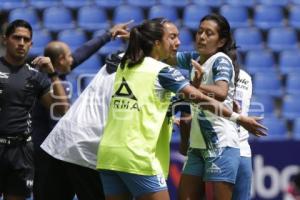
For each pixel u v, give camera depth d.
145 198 17.22
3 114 20.70
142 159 17.02
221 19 18.80
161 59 18.22
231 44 19.06
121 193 17.94
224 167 18.59
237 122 17.19
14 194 21.28
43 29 47.28
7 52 21.00
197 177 19.25
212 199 18.77
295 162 30.83
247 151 19.80
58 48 23.77
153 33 17.64
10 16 47.94
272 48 47.44
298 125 40.72
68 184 21.28
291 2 50.47
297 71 45.75
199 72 17.25
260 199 30.72
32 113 22.61
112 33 24.47
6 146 20.86
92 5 49.56
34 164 22.12
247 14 49.44
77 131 20.11
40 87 21.36
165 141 18.03
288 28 48.53
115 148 17.19
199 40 18.86
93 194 20.72
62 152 20.23
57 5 49.59
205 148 18.78
